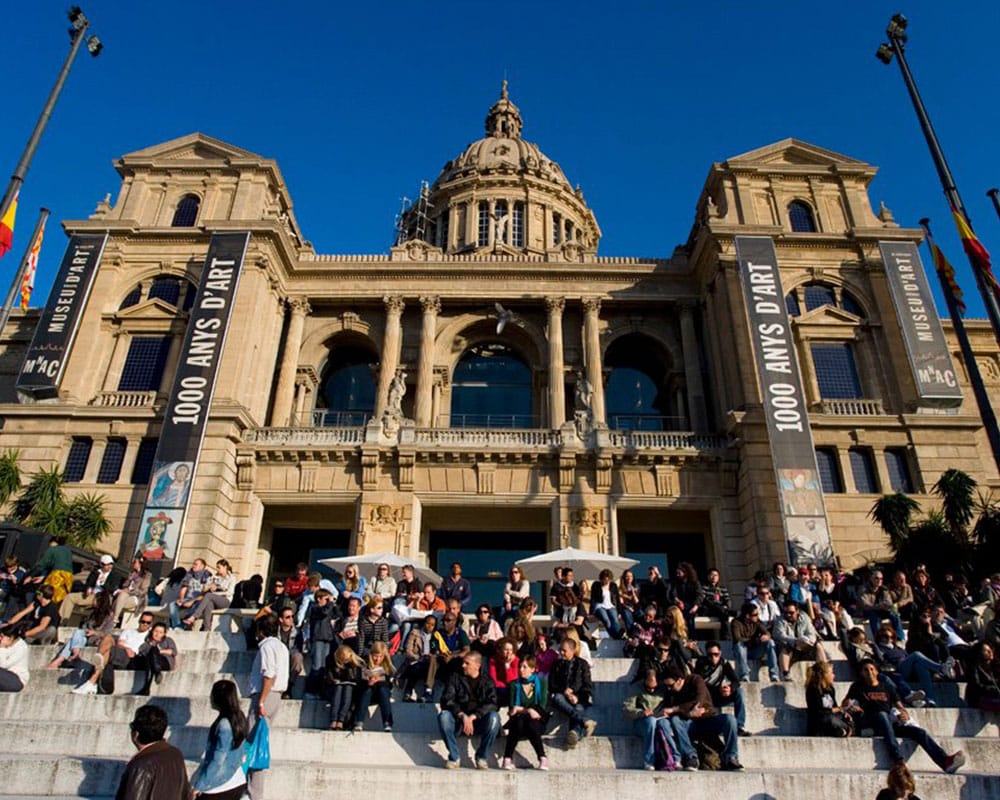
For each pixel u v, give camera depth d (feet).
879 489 98.02
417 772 34.91
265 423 115.65
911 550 79.92
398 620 53.83
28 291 79.92
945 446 99.40
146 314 112.37
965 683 48.03
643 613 57.52
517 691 39.24
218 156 125.49
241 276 111.34
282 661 38.19
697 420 113.80
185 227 119.44
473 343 128.47
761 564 92.12
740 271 108.37
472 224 179.11
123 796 21.54
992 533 75.05
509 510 105.50
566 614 59.41
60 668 48.98
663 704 40.50
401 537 97.91
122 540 96.02
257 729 30.01
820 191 121.80
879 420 100.53
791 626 51.16
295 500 101.50
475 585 109.29
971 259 63.36
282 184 127.13
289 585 58.08
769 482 96.32
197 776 27.09
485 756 37.32
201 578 67.51
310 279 124.98
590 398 108.78
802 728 44.60
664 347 123.85
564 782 34.96
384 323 125.29
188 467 95.91
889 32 73.82
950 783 35.81
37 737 39.17
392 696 46.83
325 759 38.75
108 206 120.98
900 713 40.50
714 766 37.93
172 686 47.16
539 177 186.29
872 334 110.42
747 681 48.11
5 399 121.29
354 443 101.81
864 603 60.03
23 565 69.56
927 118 68.74
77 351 108.99
